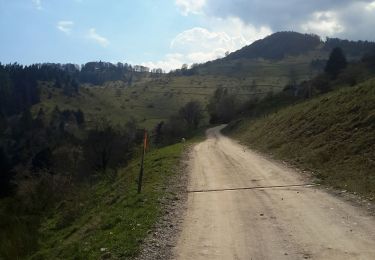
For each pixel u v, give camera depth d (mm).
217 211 14312
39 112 160375
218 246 10414
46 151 73938
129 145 64688
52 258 12586
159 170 25609
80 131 111750
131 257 9906
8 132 135875
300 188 17969
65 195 34031
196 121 115938
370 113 25547
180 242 10906
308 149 27219
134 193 18531
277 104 86125
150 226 12500
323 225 11820
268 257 9445
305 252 9641
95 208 20891
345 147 23141
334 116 29875
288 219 12734
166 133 97375
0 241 18484
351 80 74125
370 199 14531
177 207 15281
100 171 49938
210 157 33812
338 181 18328
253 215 13492
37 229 22359
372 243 9977
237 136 62969
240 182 20578
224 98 124250
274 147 34531
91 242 12070
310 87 84750
